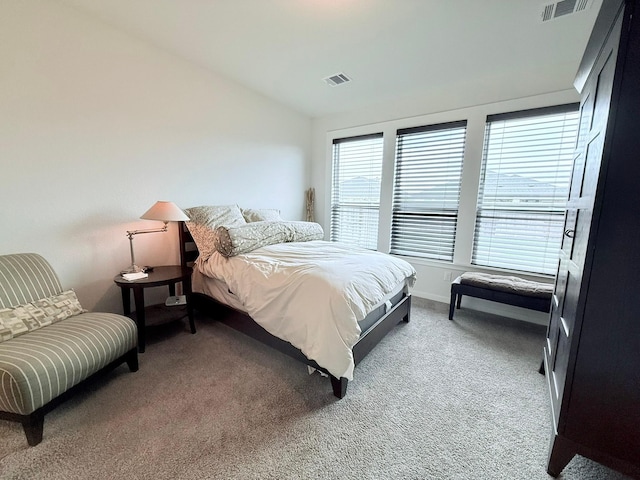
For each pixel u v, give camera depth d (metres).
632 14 0.91
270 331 1.87
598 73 1.19
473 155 3.00
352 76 2.91
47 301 1.72
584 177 1.33
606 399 1.06
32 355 1.30
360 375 1.89
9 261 1.69
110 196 2.30
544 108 2.62
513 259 2.93
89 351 1.50
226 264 2.28
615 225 0.99
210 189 3.05
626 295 0.99
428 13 1.92
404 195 3.59
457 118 3.07
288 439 1.36
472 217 3.07
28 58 1.84
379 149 3.77
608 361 1.04
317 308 1.65
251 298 1.97
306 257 2.26
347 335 1.59
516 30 2.08
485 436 1.40
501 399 1.67
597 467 1.24
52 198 2.01
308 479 1.16
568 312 1.31
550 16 1.91
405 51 2.41
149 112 2.48
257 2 1.86
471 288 2.65
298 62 2.65
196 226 2.61
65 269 2.11
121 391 1.67
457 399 1.66
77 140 2.09
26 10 1.81
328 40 2.28
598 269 1.03
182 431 1.39
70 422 1.43
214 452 1.28
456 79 2.92
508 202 2.90
